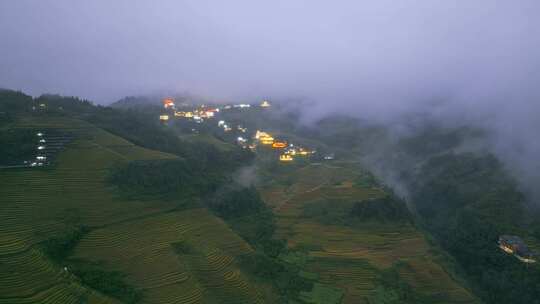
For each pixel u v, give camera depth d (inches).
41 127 4753.9
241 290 3056.1
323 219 4913.9
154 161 4606.3
